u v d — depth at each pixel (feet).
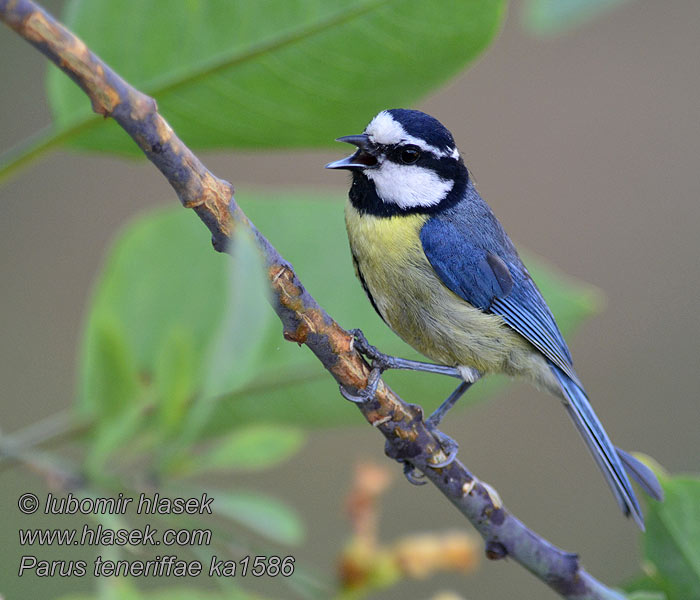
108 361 15.03
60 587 28.48
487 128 66.13
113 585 13.65
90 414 18.06
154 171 60.34
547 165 65.31
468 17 19.53
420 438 19.74
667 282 61.87
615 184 64.75
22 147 18.52
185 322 21.49
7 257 55.88
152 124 14.74
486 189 64.34
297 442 16.90
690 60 68.23
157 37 19.66
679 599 19.72
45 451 17.85
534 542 20.39
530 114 66.59
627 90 67.67
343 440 51.52
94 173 59.72
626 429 56.29
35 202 58.08
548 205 64.18
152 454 15.42
